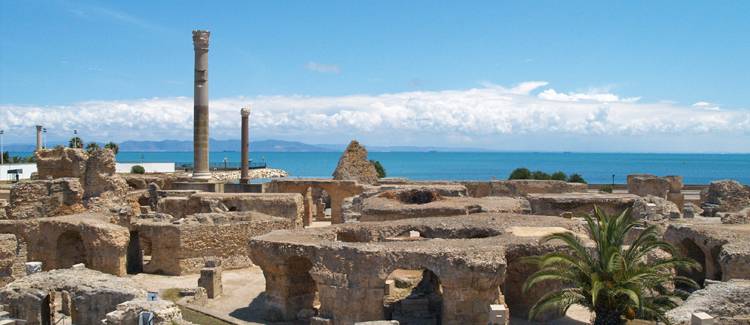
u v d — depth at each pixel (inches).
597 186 3410.4
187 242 1680.6
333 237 1412.4
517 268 1270.9
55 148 2363.4
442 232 1454.2
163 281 1596.9
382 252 1167.6
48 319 1175.0
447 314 1147.3
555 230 1375.5
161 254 1691.7
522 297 1282.0
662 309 1013.2
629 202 2058.3
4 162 4370.1
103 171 2218.3
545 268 1115.9
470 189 2874.0
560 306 1184.8
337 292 1192.2
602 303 976.9
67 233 1727.4
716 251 1371.8
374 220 1781.5
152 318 981.8
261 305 1396.4
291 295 1302.9
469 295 1136.2
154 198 2383.1
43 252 1729.8
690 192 3307.1
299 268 1317.7
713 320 882.1
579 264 990.4
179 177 2893.7
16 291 1162.6
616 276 961.5
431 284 1443.2
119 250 1617.9
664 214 1898.4
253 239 1315.2
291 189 2677.2
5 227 1706.4
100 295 1137.4
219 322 1261.1
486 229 1419.8
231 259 1749.5
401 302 1302.9
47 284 1183.6
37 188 2030.0
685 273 1473.9
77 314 1158.3
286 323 1266.0
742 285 1025.5
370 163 2960.1
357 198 2260.1
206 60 2498.8
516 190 2834.6
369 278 1168.2
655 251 1423.5
